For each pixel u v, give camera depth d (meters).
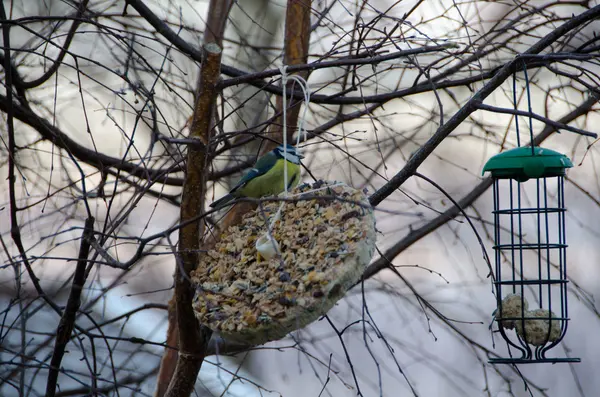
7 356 7.91
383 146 10.25
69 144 9.41
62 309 7.58
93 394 6.91
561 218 9.71
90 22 7.26
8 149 7.53
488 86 7.28
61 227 8.05
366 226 6.46
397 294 9.67
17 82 9.29
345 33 8.51
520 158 7.68
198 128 6.71
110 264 5.87
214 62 6.75
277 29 12.12
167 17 9.47
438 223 10.18
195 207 6.79
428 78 7.45
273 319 6.18
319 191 7.09
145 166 7.21
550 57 6.94
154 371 9.73
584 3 8.80
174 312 9.59
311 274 6.24
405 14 8.16
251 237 7.25
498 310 8.21
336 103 9.20
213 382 10.36
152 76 10.05
